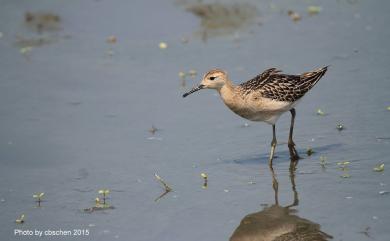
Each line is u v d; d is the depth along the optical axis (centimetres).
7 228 1271
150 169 1486
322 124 1627
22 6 2438
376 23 2173
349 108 1681
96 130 1695
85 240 1212
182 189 1385
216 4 2370
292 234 1201
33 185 1447
